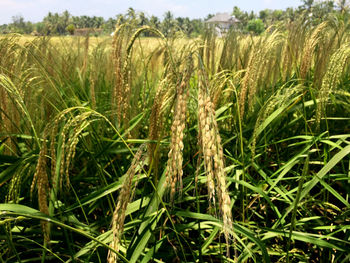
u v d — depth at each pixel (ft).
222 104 12.22
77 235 8.05
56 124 5.79
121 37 9.02
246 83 10.25
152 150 6.87
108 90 15.70
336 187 10.64
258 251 7.70
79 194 9.65
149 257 6.48
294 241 8.37
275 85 14.01
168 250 7.90
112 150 9.59
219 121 12.23
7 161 8.57
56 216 7.91
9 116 9.49
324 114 10.62
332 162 6.93
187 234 8.66
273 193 9.48
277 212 7.87
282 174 8.84
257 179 10.59
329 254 7.63
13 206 5.98
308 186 7.18
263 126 9.35
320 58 11.93
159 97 7.12
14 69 10.12
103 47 16.43
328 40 12.05
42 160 5.88
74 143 5.85
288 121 12.40
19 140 11.22
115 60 9.07
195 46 9.23
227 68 14.03
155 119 7.10
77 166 11.13
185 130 10.87
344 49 8.80
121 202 4.24
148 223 6.57
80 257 7.38
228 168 9.01
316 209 10.02
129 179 4.26
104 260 7.38
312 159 10.95
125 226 7.34
